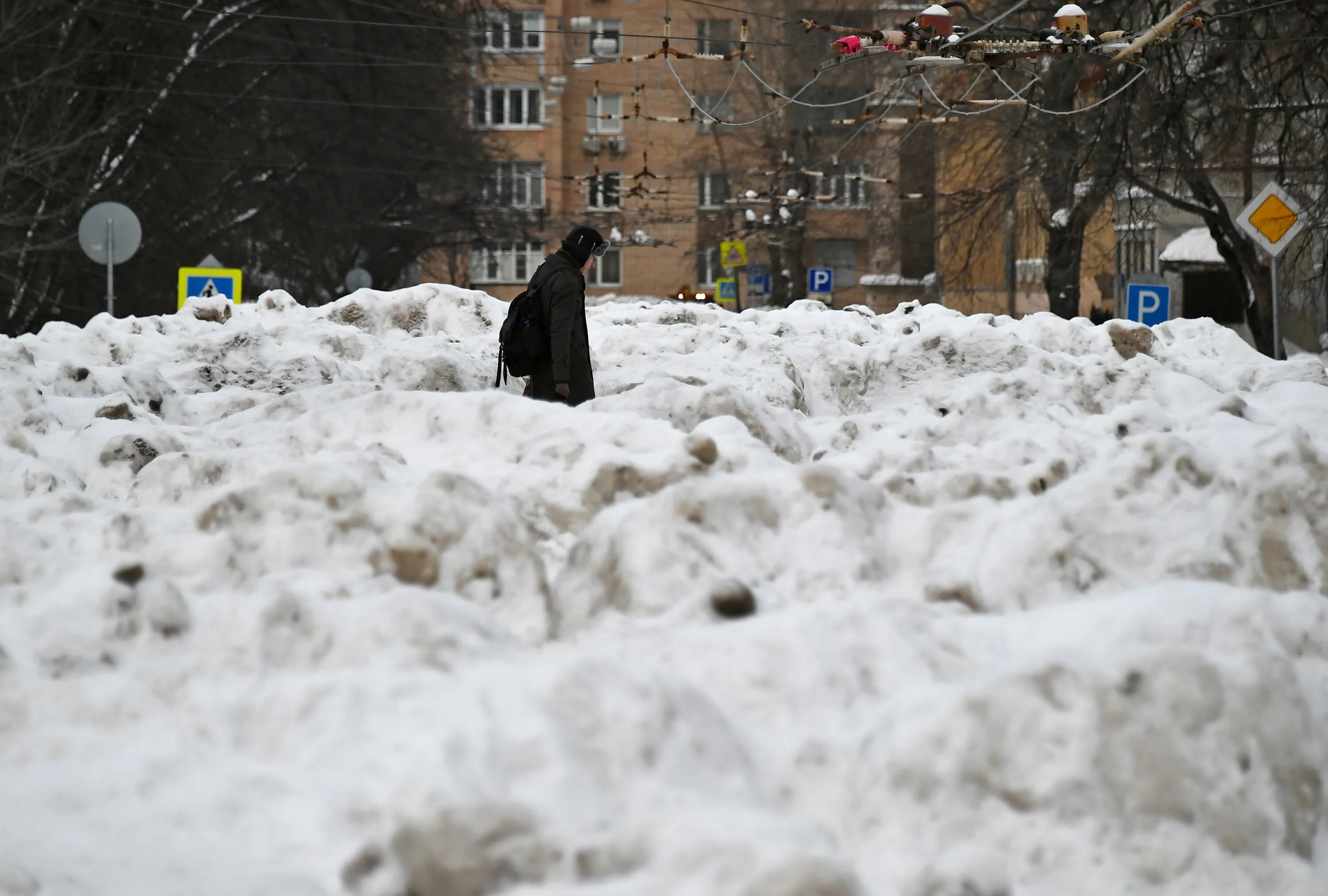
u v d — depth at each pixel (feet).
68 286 388.16
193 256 410.11
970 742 37.40
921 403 108.27
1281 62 313.53
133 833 35.19
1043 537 56.70
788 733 40.81
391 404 84.43
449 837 31.63
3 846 33.73
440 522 52.01
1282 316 434.30
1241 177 384.68
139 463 86.89
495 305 170.60
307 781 36.83
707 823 31.09
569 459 65.21
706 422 72.74
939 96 379.35
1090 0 325.83
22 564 52.95
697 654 43.88
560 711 37.60
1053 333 164.96
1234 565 57.93
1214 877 36.29
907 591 55.31
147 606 45.57
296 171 444.14
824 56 601.62
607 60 307.37
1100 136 331.16
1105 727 37.40
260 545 53.26
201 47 412.98
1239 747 37.91
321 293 515.91
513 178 643.86
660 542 52.37
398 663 42.73
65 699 41.39
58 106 364.38
